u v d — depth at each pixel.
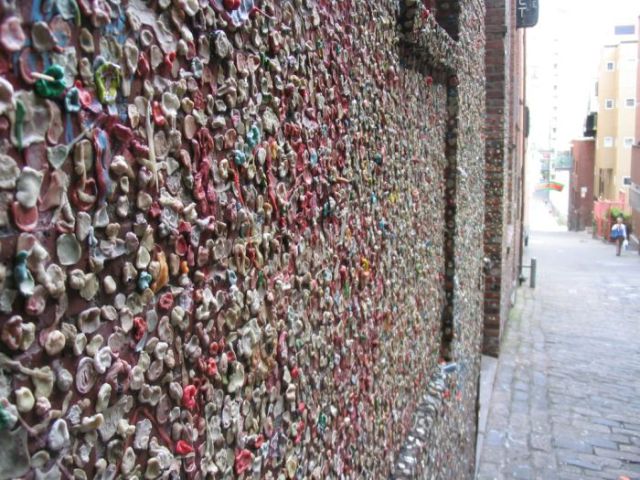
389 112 1.97
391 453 2.20
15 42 0.62
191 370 0.94
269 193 1.16
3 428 0.63
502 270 8.54
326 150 1.43
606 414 6.62
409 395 2.48
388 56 1.94
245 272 1.08
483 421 6.27
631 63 36.12
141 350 0.83
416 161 2.41
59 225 0.69
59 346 0.69
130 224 0.79
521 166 15.89
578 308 12.73
